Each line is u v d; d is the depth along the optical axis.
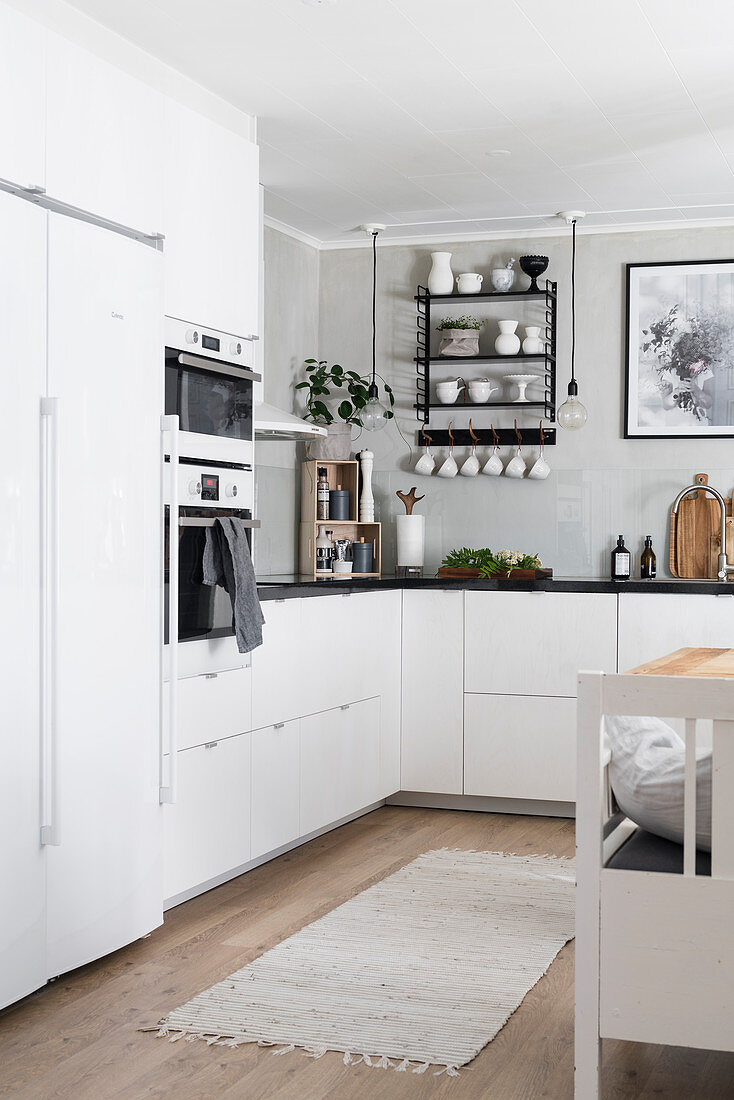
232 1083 2.39
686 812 2.09
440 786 5.07
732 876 2.08
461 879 3.91
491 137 4.40
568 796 4.89
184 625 3.48
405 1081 2.41
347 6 3.30
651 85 3.88
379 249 5.98
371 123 4.26
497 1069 2.47
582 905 2.15
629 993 2.13
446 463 5.79
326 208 5.38
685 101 4.02
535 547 5.73
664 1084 2.43
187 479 3.53
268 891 3.78
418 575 5.73
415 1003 2.81
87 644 2.93
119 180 3.18
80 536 2.90
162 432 3.26
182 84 3.82
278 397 5.68
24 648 2.72
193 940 3.28
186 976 2.99
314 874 4.00
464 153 4.59
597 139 4.42
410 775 5.11
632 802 2.28
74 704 2.89
